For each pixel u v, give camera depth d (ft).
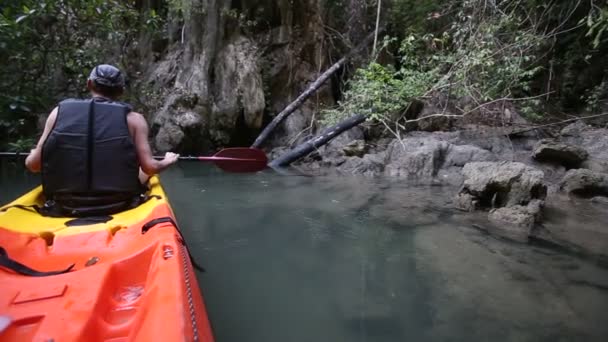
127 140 7.02
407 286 7.66
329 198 14.53
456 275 8.11
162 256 4.81
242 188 16.29
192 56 25.67
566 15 22.85
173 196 14.85
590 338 5.88
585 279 7.88
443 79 21.93
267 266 8.61
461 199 13.34
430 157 19.39
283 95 28.37
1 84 14.64
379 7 27.12
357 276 8.11
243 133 27.68
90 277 4.58
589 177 14.62
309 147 22.38
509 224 11.47
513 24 21.50
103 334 3.95
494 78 21.42
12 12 13.46
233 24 26.71
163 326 3.29
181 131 23.93
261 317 6.50
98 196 7.03
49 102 17.46
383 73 22.98
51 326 3.70
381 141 24.25
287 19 28.19
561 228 11.14
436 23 26.94
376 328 6.19
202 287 7.59
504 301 7.03
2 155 9.62
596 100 23.44
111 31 17.34
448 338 5.90
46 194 6.99
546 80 26.71
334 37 30.22
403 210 12.92
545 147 17.95
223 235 10.57
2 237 5.68
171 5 25.64
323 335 5.98
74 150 6.75
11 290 4.26
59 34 16.75
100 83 7.18
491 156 19.52
